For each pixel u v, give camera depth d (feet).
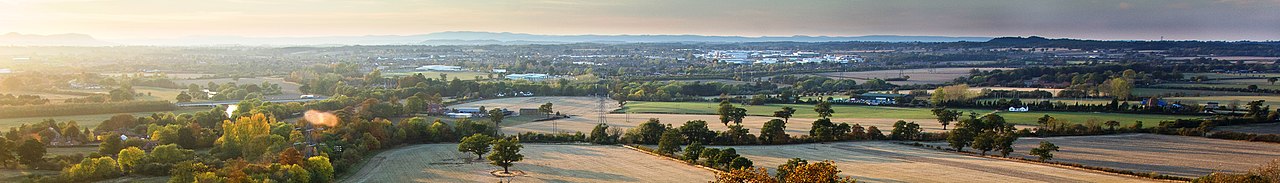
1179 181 456.86
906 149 616.39
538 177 486.38
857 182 462.19
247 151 529.86
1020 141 644.27
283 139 546.26
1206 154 572.92
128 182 426.92
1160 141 634.43
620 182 467.93
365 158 568.00
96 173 431.43
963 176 483.92
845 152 600.39
